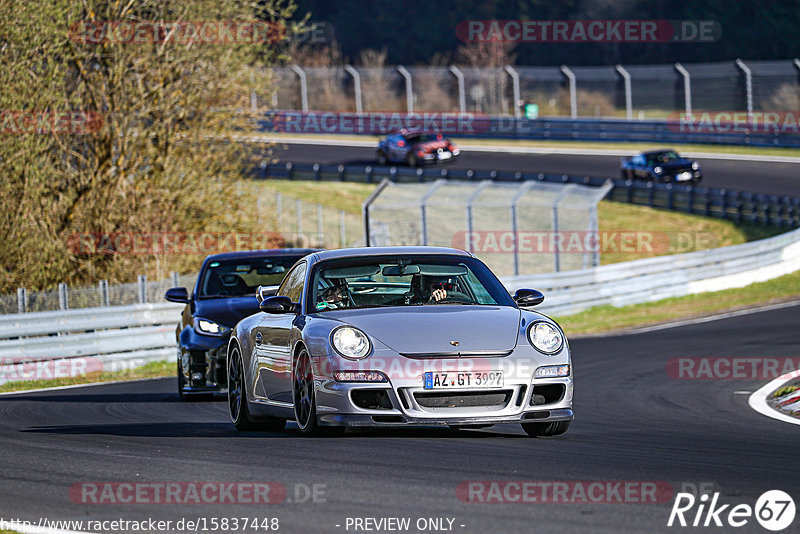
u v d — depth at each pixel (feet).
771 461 85.97
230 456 90.27
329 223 470.39
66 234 307.37
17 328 200.75
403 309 101.09
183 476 81.05
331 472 80.64
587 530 61.21
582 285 309.01
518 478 77.10
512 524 62.95
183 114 323.37
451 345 94.58
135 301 229.66
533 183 345.31
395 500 70.08
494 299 105.81
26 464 89.66
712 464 83.82
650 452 90.79
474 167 642.22
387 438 99.19
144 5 315.99
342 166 611.47
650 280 328.70
